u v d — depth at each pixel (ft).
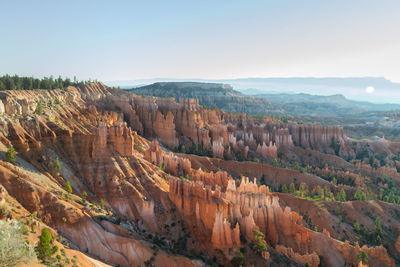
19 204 214.69
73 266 162.61
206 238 273.75
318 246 296.92
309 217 368.48
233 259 255.09
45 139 290.35
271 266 257.14
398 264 327.26
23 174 236.84
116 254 225.97
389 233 375.25
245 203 302.25
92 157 301.22
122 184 290.15
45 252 149.79
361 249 295.89
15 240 132.05
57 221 223.30
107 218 253.85
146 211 279.08
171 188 299.79
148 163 344.28
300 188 459.73
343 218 378.73
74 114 409.28
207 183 367.45
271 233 294.66
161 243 261.24
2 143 256.93
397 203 447.83
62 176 275.80
